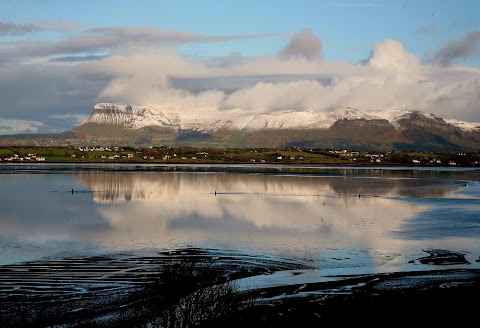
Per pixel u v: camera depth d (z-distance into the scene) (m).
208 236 66.62
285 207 99.25
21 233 68.06
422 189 143.75
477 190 140.88
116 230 70.75
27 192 126.62
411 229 73.44
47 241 62.75
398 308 38.41
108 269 49.03
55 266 50.19
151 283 42.91
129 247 59.31
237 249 58.88
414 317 36.69
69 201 107.00
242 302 38.38
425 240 65.00
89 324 35.28
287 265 51.72
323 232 70.62
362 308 38.38
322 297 41.00
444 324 35.47
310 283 45.12
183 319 33.78
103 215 85.88
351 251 58.34
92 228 72.31
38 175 192.38
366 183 165.88
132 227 73.38
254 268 50.19
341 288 43.62
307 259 54.38
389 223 79.19
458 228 74.31
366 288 43.62
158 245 60.56
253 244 61.78
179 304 34.69
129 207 97.31
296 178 187.38
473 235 68.56
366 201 111.56
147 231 70.06
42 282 44.66
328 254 56.75
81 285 43.81
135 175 196.88
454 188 147.62
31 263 51.38
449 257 55.47
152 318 34.69
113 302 39.44
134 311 36.44
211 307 34.94
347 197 120.00
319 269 50.22
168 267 42.88
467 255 56.50
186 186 147.38
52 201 107.00
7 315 36.97
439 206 102.19
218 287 37.41
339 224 77.88
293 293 42.03
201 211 91.81
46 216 84.38
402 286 44.16
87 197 115.44
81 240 63.38
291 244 62.03
